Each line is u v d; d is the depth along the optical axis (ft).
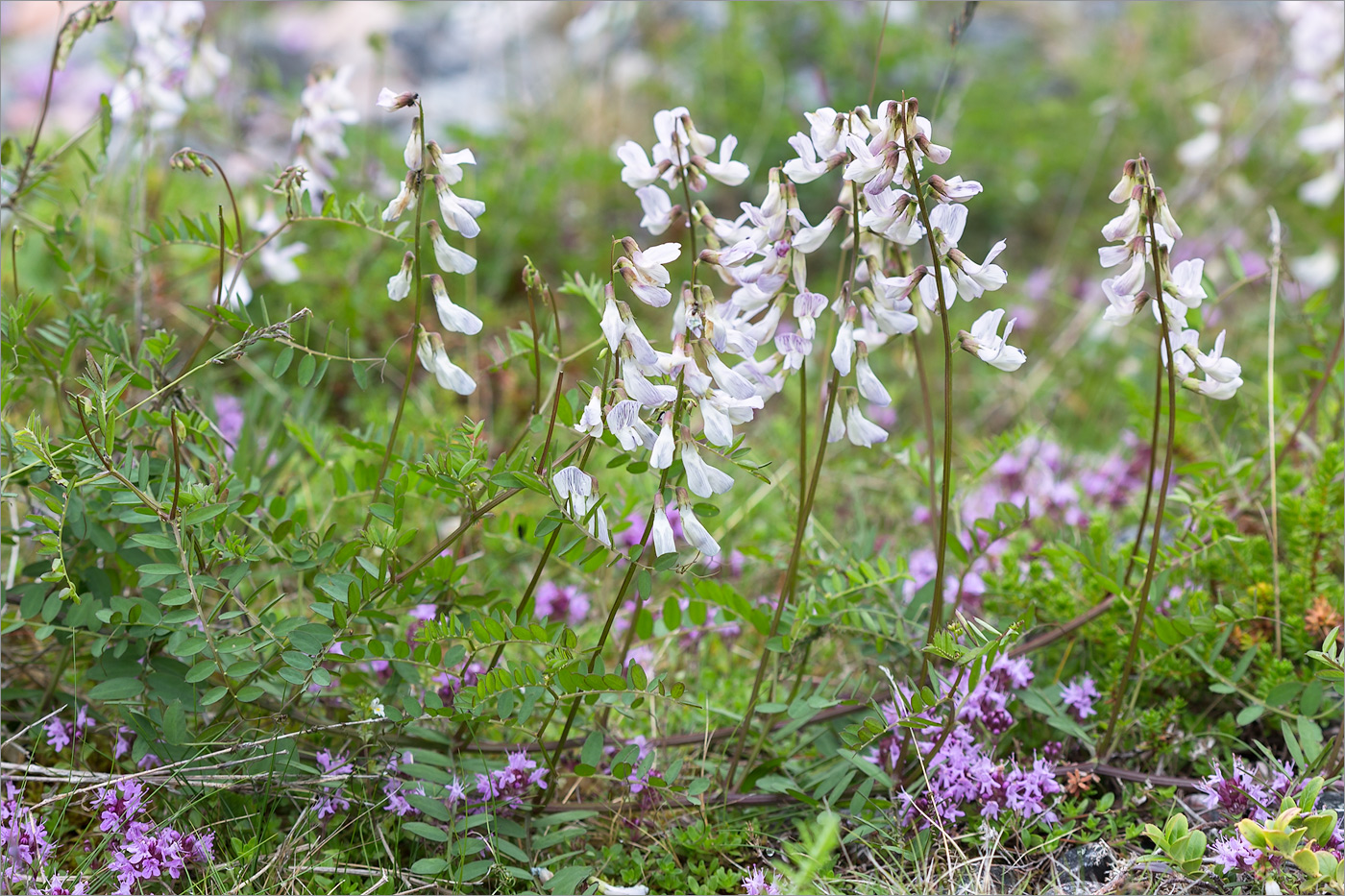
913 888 3.72
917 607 3.96
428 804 3.75
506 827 3.76
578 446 3.70
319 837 3.78
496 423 4.69
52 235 4.01
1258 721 3.95
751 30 7.60
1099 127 7.56
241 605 3.72
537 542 3.97
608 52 7.68
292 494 4.13
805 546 4.02
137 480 3.71
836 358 3.64
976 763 3.80
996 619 4.03
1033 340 5.94
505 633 3.70
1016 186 7.00
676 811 3.84
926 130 3.59
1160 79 7.98
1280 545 4.09
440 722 3.87
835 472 4.53
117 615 3.76
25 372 3.95
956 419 5.40
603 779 3.90
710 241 3.73
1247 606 3.98
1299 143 6.49
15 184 4.00
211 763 3.78
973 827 3.80
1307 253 6.24
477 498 3.71
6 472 3.81
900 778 3.82
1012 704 3.92
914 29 7.44
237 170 5.34
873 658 4.01
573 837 3.79
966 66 7.30
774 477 4.50
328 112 4.22
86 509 3.80
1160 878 3.72
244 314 3.77
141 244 4.30
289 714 3.80
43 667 3.93
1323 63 5.83
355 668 3.89
